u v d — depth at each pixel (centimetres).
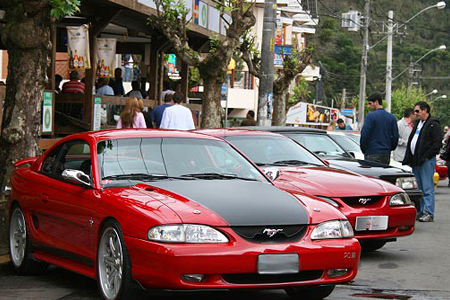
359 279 1708
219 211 1315
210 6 4644
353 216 1894
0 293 1491
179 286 1251
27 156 2078
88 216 1427
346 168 2381
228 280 1284
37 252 1662
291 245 1308
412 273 1792
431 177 2880
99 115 3522
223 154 1609
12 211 1766
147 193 1377
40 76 2091
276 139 2220
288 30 12025
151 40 4306
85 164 1546
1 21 3462
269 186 1507
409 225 1997
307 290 1466
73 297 1456
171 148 1571
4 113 2089
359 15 8756
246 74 11225
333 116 10944
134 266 1283
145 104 4175
